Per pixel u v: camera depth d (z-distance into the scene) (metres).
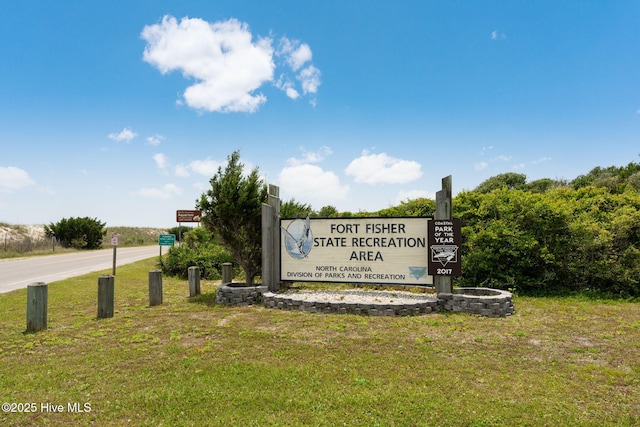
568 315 7.86
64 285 12.96
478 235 10.90
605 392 4.28
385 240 9.30
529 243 10.30
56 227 37.72
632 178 21.81
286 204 12.77
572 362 5.26
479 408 3.90
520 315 7.86
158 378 4.74
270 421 3.68
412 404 3.98
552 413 3.81
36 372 5.00
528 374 4.81
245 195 10.21
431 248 8.61
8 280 14.76
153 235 66.75
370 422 3.65
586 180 28.16
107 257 27.20
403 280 9.15
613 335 6.46
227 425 3.63
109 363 5.29
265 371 4.89
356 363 5.18
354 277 9.46
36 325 7.00
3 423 3.72
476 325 7.09
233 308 8.86
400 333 6.62
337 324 7.23
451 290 8.52
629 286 9.86
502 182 32.53
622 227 10.27
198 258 15.63
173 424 3.66
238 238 10.58
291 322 7.45
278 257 9.99
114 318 8.04
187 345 6.09
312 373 4.83
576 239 10.58
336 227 9.63
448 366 5.07
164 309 8.91
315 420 3.69
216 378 4.69
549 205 10.70
